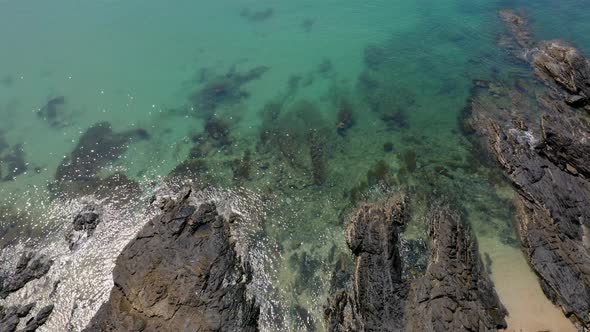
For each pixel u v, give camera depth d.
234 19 39.38
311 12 39.75
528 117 25.72
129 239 21.58
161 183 24.34
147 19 39.59
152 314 17.27
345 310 18.31
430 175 23.39
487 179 22.91
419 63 32.06
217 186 23.94
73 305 19.23
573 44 31.02
